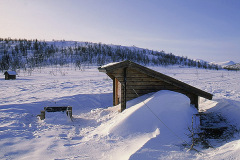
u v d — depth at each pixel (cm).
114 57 12550
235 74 5216
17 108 1134
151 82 968
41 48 14838
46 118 959
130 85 970
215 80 3400
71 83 3080
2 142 610
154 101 779
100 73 5478
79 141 641
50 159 487
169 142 557
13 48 14600
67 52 13388
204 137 604
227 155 393
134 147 533
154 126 669
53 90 2327
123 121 695
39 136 698
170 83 932
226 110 909
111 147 550
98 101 1479
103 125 794
